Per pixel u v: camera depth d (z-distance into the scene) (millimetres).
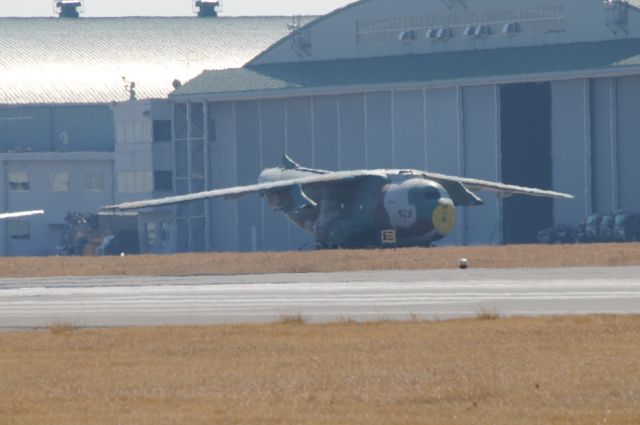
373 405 73062
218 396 77500
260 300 142750
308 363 90000
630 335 98375
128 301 147875
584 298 131875
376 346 97438
